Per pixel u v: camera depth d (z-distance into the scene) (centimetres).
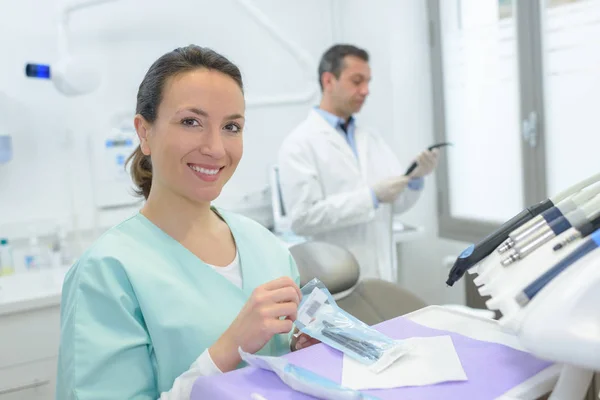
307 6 291
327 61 215
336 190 213
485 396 54
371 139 234
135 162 102
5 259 216
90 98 242
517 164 246
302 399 56
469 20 261
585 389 52
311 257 124
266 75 284
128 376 79
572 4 212
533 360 61
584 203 56
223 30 273
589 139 213
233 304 90
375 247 217
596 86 207
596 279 46
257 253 100
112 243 87
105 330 80
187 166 85
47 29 232
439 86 279
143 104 88
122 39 250
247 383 60
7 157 213
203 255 93
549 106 228
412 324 76
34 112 231
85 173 241
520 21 230
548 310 47
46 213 235
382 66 279
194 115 83
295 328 94
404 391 56
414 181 224
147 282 84
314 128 216
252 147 280
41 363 184
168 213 92
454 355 64
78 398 76
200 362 76
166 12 259
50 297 183
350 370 62
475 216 272
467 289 185
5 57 225
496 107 253
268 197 273
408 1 275
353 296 127
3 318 178
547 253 53
